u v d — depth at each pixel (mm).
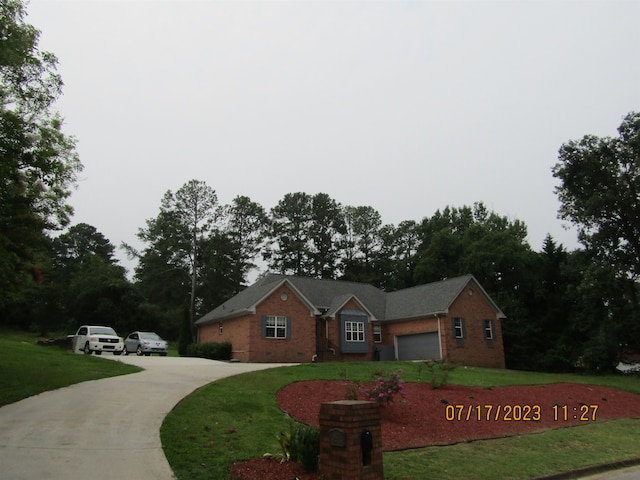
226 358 31203
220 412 11594
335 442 7117
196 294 59938
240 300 34562
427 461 9445
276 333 30578
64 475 7207
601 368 33125
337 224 69625
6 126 13383
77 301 49594
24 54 13406
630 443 12781
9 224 15055
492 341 35000
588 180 34438
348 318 34344
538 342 36969
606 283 32375
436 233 51500
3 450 8016
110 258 86062
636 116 33125
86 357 21578
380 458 7238
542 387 20719
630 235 34375
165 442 9086
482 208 62031
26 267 19609
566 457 10758
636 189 32781
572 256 35969
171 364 22016
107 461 7926
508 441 11758
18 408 10758
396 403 14016
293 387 15367
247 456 8742
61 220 18391
